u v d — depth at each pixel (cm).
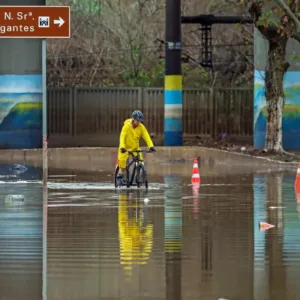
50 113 12056
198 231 4381
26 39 11425
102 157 10756
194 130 12200
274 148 10438
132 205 5606
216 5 14388
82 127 12119
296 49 10969
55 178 7894
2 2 11156
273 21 9738
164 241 4038
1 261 3494
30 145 11469
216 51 14750
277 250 3775
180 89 11131
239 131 12244
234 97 12225
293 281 3094
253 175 8338
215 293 2891
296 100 11075
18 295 2873
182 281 3091
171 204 5666
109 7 14462
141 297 2836
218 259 3547
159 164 10100
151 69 14612
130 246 3888
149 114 12062
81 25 14350
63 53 14300
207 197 6131
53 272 3256
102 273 3241
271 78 10412
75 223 4684
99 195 6272
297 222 4750
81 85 14400
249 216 5012
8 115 11431
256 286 3002
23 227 4522
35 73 11450
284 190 6694
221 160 10256
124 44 14425
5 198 5866
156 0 14512
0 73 11406
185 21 12181
